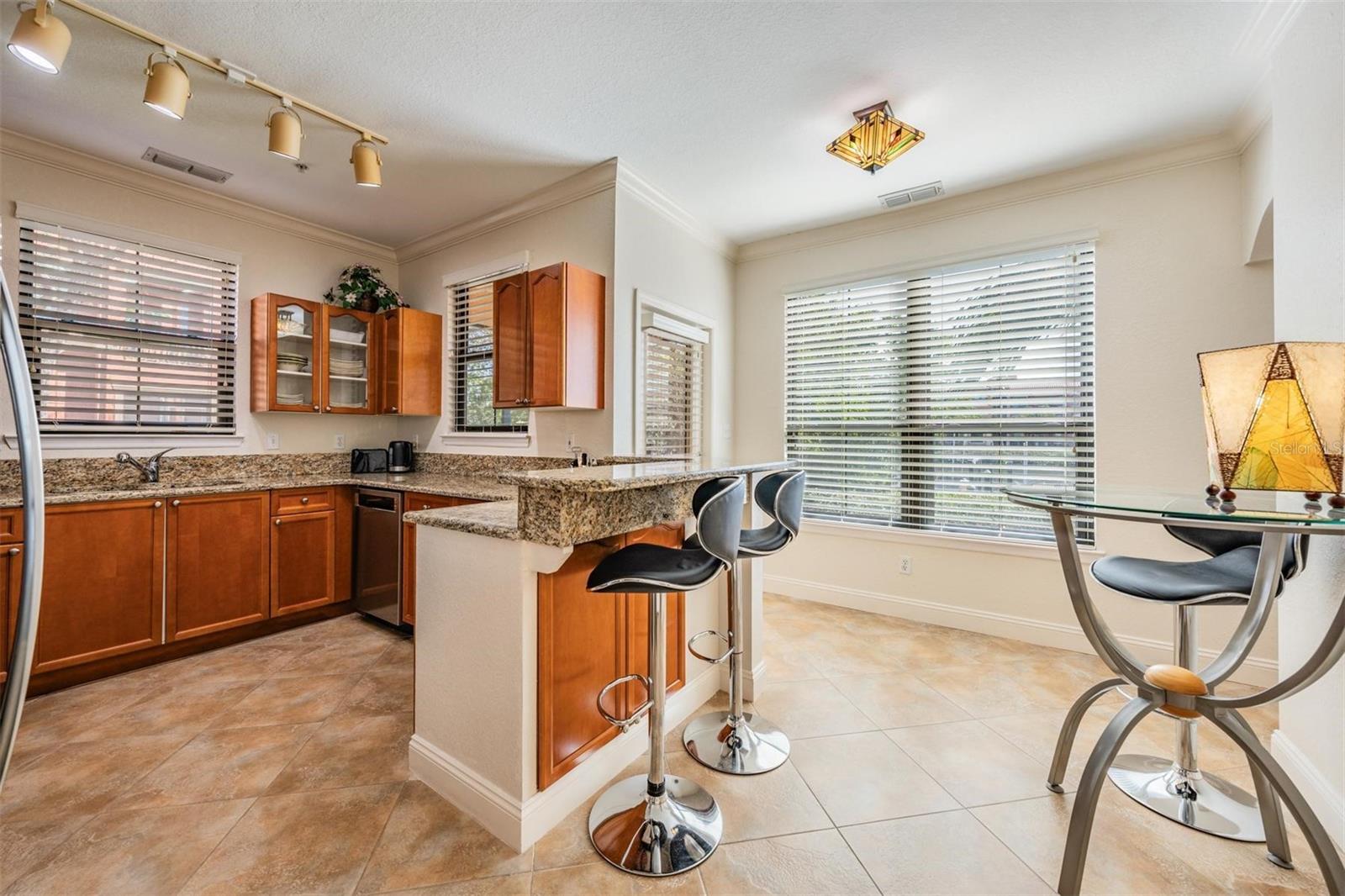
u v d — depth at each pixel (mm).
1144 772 1885
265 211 3572
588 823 1679
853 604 3691
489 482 3373
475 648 1702
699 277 3785
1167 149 2752
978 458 3299
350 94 2420
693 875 1490
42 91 2371
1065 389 3039
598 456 3137
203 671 2713
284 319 3508
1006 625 3172
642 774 1920
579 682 1786
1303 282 1744
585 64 2232
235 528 3045
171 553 2816
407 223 3777
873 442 3668
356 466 3941
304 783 1851
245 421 3535
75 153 2846
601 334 3094
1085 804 1419
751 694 2416
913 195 3307
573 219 3232
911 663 2812
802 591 3910
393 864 1518
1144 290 2826
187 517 2871
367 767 1934
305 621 3406
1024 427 3160
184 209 3279
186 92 2086
